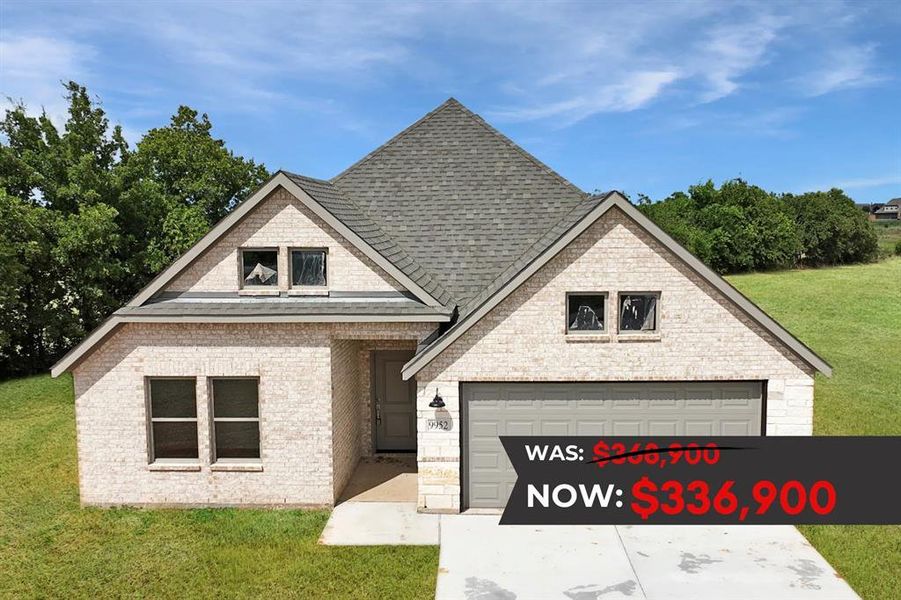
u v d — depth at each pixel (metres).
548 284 12.55
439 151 17.47
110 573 10.62
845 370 25.81
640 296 12.70
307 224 13.10
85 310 30.39
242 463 13.26
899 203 139.25
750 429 12.75
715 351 12.53
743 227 55.44
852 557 10.91
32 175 29.16
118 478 13.24
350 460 14.88
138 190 31.59
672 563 10.77
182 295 13.20
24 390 24.95
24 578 10.51
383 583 10.24
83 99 33.34
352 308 12.84
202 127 45.38
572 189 16.48
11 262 26.33
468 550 11.30
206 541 11.70
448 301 13.88
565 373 12.65
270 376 13.01
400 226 15.85
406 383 16.27
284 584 10.23
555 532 12.01
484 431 12.95
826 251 59.34
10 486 14.48
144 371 13.05
